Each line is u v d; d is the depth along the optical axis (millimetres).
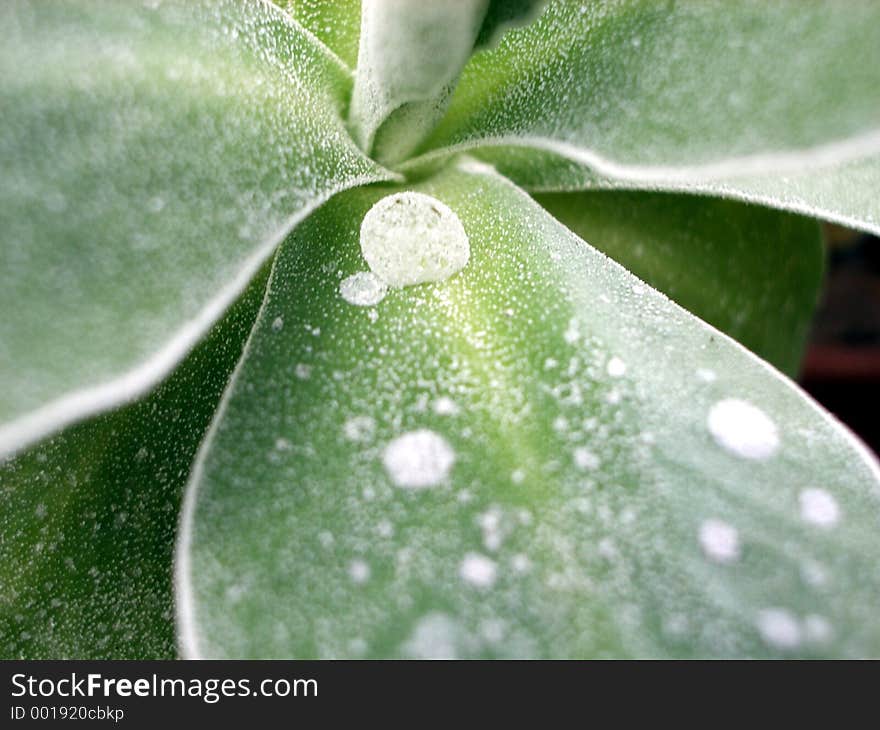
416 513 106
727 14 109
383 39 107
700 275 132
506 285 112
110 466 115
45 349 97
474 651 103
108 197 100
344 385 109
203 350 115
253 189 103
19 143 99
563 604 104
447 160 120
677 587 104
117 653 114
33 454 114
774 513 105
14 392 96
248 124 105
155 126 102
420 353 109
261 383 109
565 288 111
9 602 113
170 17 105
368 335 110
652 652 103
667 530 105
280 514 106
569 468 106
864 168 117
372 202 115
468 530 105
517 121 115
